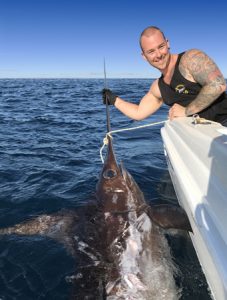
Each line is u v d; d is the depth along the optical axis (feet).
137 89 38.55
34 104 23.89
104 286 3.77
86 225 4.64
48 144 10.66
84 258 4.21
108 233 4.39
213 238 2.83
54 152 9.57
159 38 4.83
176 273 3.97
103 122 15.03
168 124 5.87
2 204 6.04
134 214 4.60
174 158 4.65
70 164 8.30
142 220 4.49
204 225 3.04
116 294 3.68
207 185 3.45
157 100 5.74
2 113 18.66
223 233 2.75
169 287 3.77
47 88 47.11
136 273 3.88
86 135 12.07
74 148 10.03
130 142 10.33
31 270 4.23
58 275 4.12
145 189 6.29
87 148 10.01
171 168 5.61
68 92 37.52
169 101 5.38
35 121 15.69
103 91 6.14
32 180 7.18
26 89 44.24
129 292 3.70
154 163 7.94
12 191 6.59
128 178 5.04
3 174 7.59
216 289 3.17
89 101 26.12
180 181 4.04
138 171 7.34
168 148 5.04
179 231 4.64
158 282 3.82
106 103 6.09
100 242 4.31
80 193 6.43
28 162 8.54
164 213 4.36
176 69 4.92
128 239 4.25
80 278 3.98
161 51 4.86
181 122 5.21
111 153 5.32
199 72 4.66
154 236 4.38
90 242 4.38
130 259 4.04
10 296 3.86
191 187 3.74
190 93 5.02
